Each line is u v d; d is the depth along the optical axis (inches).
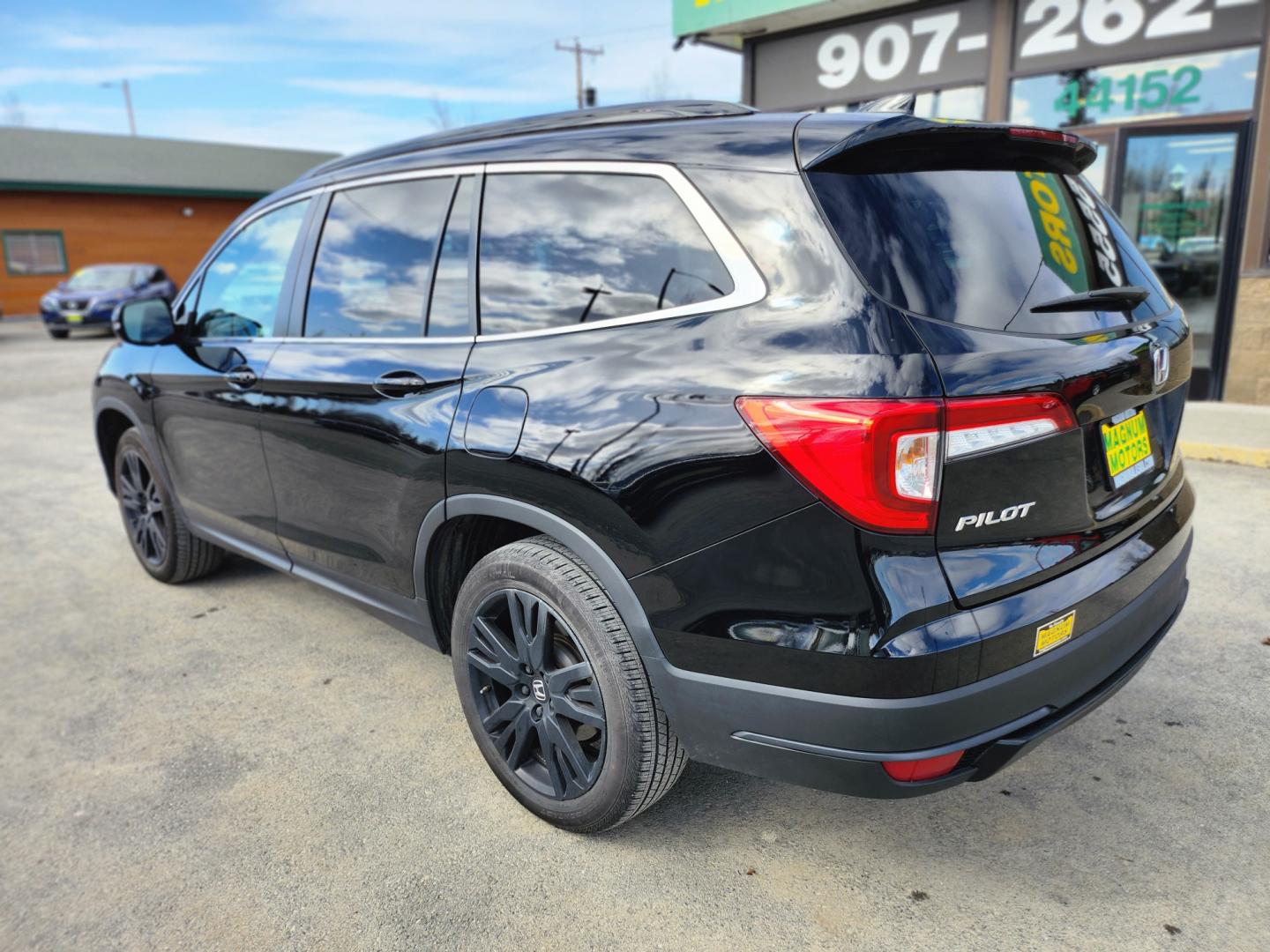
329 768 103.7
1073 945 73.9
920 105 329.7
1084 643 72.2
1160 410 84.6
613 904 80.7
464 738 109.9
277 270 122.5
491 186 94.8
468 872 85.5
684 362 73.1
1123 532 78.2
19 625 147.4
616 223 82.7
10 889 85.3
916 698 64.0
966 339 65.1
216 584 164.4
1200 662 119.6
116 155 1086.4
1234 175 268.4
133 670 130.0
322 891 83.4
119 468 164.7
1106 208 92.2
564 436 78.8
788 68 362.0
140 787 100.7
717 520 69.8
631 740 80.0
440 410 91.5
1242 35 259.4
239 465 126.9
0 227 968.9
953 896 80.0
